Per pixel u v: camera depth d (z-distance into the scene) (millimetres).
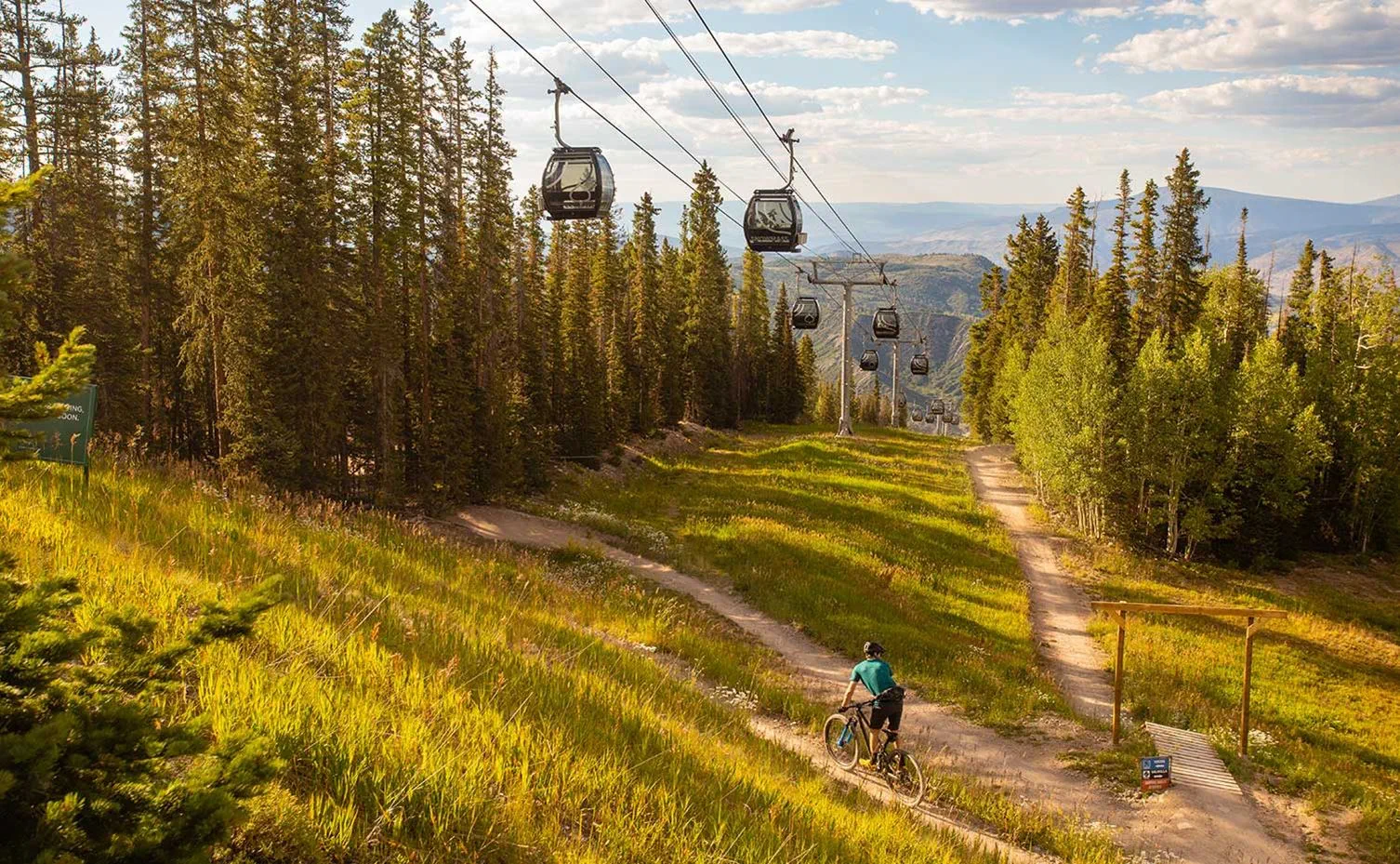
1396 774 21703
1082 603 37656
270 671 6762
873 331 58156
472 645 10727
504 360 52625
